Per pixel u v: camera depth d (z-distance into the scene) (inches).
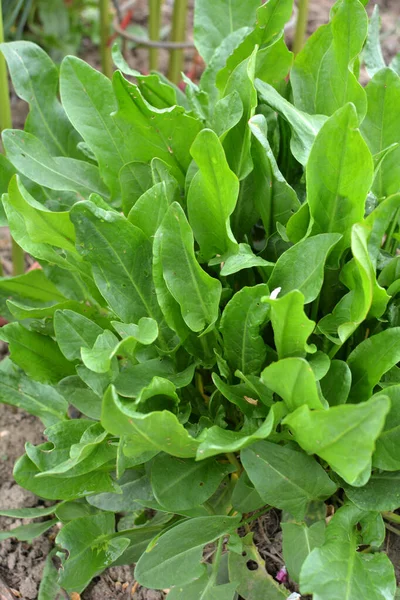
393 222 37.4
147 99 38.7
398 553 36.9
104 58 56.0
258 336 34.2
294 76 38.9
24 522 40.5
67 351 35.2
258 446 33.6
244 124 36.3
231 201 34.3
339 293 36.9
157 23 55.4
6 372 39.0
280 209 36.1
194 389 37.6
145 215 35.1
